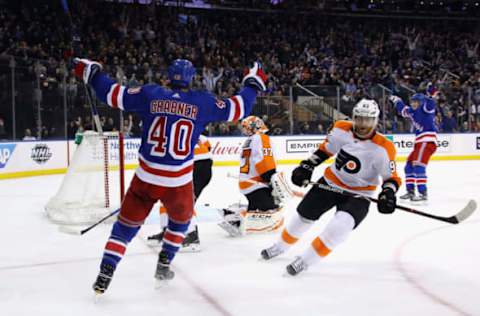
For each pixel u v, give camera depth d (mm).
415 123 7496
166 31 18391
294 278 3811
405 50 21328
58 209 6191
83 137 6309
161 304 3264
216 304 3264
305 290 3543
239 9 21375
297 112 14367
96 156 6324
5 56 11023
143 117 3357
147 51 17141
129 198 3363
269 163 5012
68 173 6348
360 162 3656
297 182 3818
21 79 11289
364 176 3697
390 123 15219
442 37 22203
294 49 20203
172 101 3275
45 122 11789
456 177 11180
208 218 6195
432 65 20609
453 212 6848
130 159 13016
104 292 3365
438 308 3201
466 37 22516
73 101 12305
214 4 21016
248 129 5199
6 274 3922
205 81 14945
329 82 17391
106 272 3271
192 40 18797
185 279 3783
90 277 3842
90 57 15703
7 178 10836
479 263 4262
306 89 14383
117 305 3244
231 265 4145
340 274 3922
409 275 3912
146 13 18672
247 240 5016
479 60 21531
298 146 14430
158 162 3277
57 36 16000
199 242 4613
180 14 20250
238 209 5578
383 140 3631
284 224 5934
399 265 4188
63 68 12078
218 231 5473
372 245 4891
